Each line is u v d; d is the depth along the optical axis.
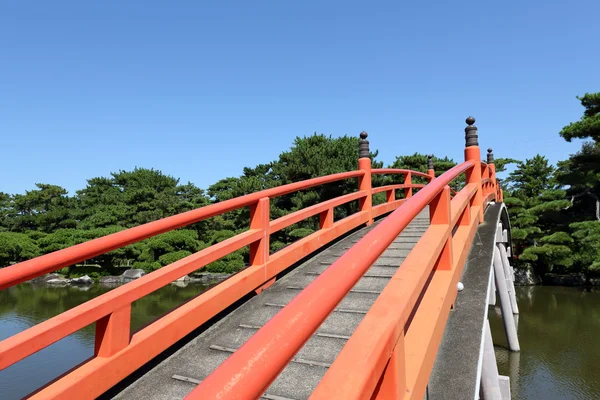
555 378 11.17
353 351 1.21
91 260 31.97
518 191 31.98
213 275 28.02
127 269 30.25
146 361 2.49
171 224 2.71
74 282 27.42
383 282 3.74
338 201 5.57
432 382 2.37
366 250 1.27
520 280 26.62
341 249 5.23
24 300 20.72
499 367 12.01
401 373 1.43
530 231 25.39
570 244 23.75
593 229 20.70
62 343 13.59
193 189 43.94
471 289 3.61
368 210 6.67
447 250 2.88
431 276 2.85
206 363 2.77
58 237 30.30
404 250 4.92
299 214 4.46
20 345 1.88
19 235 32.16
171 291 23.67
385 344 1.25
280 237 25.61
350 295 3.51
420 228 6.56
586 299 21.42
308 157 22.81
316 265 4.57
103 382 2.23
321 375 2.46
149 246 29.19
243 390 0.77
